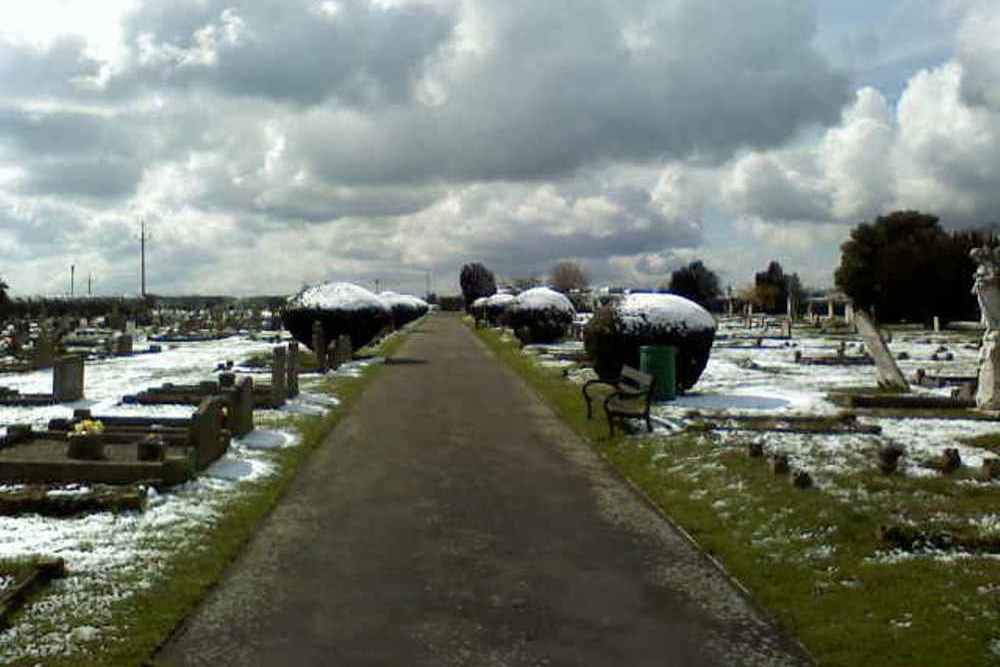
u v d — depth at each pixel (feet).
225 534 26.68
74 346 112.68
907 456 37.50
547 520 29.01
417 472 36.37
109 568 23.15
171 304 274.36
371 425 48.91
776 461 32.99
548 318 123.34
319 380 71.05
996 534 24.84
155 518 28.02
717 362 92.43
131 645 18.37
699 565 24.38
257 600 21.42
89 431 35.86
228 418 42.04
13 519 27.78
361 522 28.58
